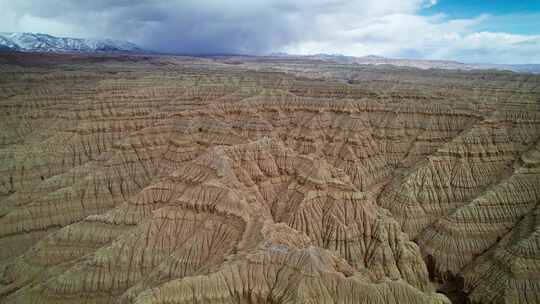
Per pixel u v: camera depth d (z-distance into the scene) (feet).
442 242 244.42
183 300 144.15
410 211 274.16
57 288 183.11
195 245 187.93
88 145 351.46
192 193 208.74
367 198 233.35
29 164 320.29
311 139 347.56
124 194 288.71
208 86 444.96
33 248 221.46
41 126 400.26
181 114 348.79
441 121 360.07
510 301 194.29
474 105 376.48
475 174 298.76
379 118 373.81
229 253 173.27
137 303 141.28
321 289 144.97
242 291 149.07
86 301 180.55
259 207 213.87
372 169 333.01
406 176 305.12
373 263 200.44
